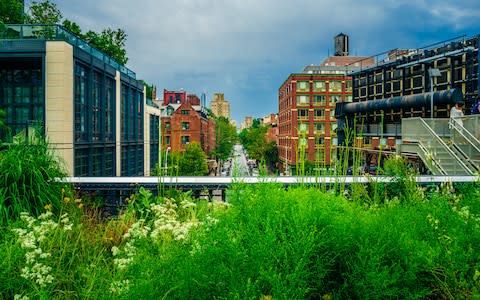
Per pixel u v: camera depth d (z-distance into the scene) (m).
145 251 4.07
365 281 2.98
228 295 2.88
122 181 7.56
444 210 4.42
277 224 3.43
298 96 71.88
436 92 27.91
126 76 31.16
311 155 61.47
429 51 33.34
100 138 25.42
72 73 20.41
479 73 26.36
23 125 21.12
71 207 6.34
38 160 6.77
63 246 4.59
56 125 19.45
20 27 20.05
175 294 3.16
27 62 20.72
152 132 42.94
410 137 14.29
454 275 3.24
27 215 5.37
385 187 6.11
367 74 46.59
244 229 3.52
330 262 3.24
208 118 111.31
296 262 2.96
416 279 3.39
